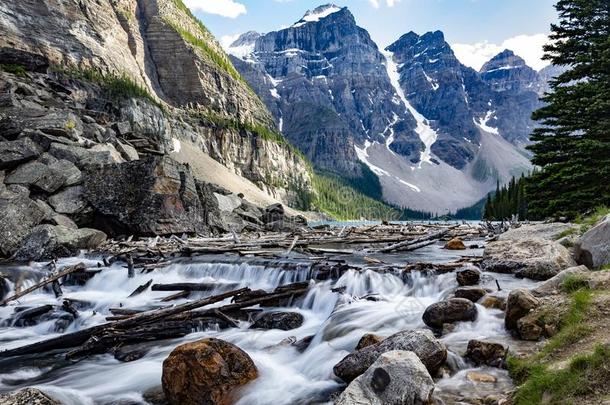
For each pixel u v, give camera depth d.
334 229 46.62
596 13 25.66
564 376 5.52
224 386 7.86
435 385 6.93
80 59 172.25
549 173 26.23
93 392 9.08
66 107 57.78
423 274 14.98
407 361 6.38
